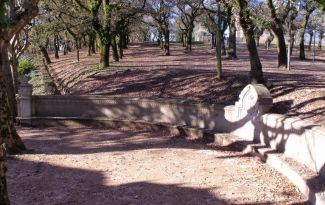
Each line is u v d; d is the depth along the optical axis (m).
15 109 15.38
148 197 7.54
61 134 13.80
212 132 12.15
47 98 15.50
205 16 53.78
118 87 19.33
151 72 21.20
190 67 23.30
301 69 23.22
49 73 35.25
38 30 26.70
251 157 9.94
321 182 7.03
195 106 13.19
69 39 59.94
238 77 16.53
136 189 7.99
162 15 38.97
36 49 44.84
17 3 16.42
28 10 10.47
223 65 25.50
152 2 39.75
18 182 8.49
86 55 50.53
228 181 8.30
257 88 10.62
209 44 73.62
